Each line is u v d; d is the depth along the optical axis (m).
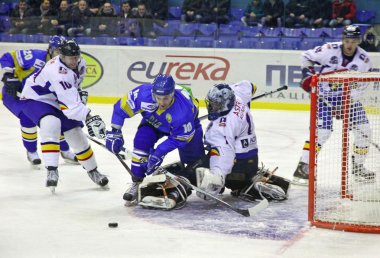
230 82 19.30
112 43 19.81
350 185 8.58
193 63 19.44
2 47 20.20
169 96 7.42
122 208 8.19
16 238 6.87
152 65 19.62
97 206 8.29
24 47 20.12
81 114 8.45
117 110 8.04
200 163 8.23
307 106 18.75
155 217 7.74
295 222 7.56
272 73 18.95
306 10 19.58
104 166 10.97
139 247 6.56
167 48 19.45
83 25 19.89
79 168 10.77
